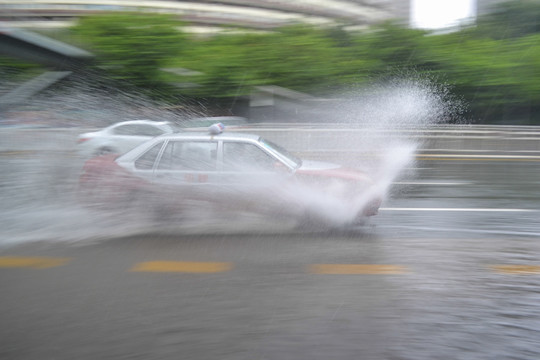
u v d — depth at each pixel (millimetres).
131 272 5062
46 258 5496
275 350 3488
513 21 31938
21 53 28375
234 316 4031
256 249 5879
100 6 39375
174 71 28031
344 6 50031
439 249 5938
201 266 5262
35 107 27328
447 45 30312
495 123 29391
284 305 4254
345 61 28906
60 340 3621
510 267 5281
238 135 7176
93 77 28719
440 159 15547
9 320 3951
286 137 15570
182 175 6816
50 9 38375
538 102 28656
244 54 28438
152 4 41188
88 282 4773
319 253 5742
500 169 13414
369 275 5008
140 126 14000
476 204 8797
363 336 3703
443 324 3912
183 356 3398
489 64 28766
